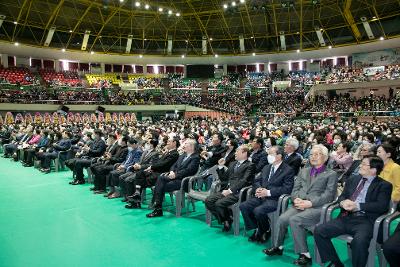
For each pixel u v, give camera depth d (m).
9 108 29.22
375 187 4.27
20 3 32.88
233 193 5.76
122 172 8.27
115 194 8.37
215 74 45.88
